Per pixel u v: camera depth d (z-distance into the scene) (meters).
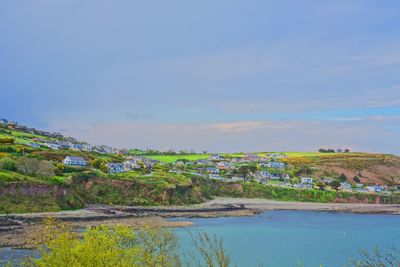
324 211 192.00
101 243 27.70
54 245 27.20
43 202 128.12
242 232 119.25
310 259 83.44
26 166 142.00
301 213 181.12
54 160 183.62
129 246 31.19
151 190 172.88
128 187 167.25
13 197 122.62
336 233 123.00
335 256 86.50
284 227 134.00
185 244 85.50
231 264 76.75
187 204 178.88
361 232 126.56
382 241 108.81
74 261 25.69
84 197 149.12
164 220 138.38
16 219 107.38
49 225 34.91
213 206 176.75
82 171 168.62
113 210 139.88
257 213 173.12
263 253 88.44
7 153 169.12
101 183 162.12
